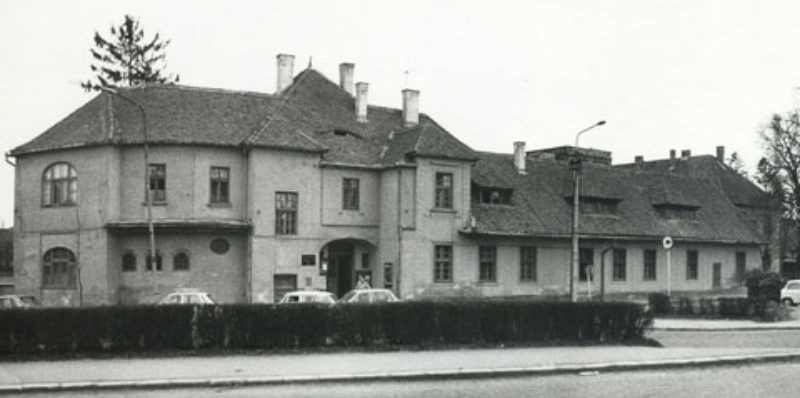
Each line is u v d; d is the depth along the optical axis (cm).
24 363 2062
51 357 2147
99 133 3966
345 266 4553
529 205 4994
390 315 2395
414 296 4341
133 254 3950
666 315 4028
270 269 4053
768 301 3859
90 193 3969
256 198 4031
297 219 4166
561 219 5047
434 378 1925
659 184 5862
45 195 4128
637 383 1858
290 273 4125
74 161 4034
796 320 3856
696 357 2244
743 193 6631
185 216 3953
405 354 2255
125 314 2231
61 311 2197
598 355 2273
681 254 5688
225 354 2227
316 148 4216
